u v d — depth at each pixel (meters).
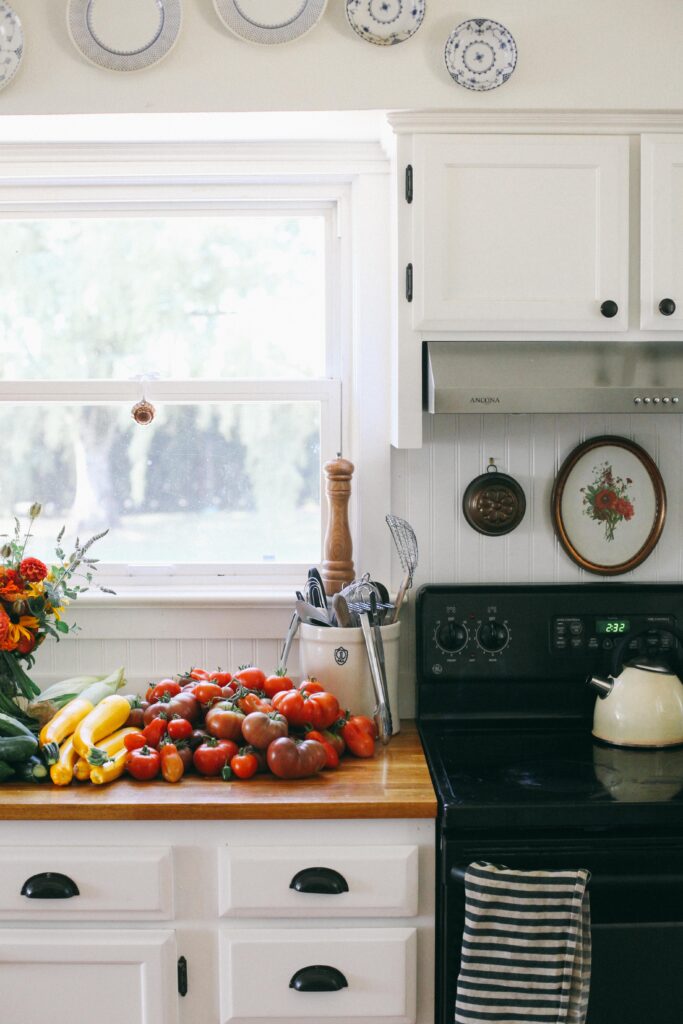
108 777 1.89
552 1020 1.70
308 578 2.32
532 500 2.37
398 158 2.05
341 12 2.04
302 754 1.91
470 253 2.05
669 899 1.77
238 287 2.47
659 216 2.05
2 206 2.44
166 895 1.83
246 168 2.32
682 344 2.10
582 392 2.01
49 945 1.83
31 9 2.03
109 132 2.20
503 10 2.04
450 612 2.28
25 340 2.47
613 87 2.03
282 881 1.83
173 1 2.02
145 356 2.47
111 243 2.46
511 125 2.05
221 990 1.85
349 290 2.42
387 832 1.83
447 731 2.25
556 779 1.92
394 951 1.83
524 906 1.70
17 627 2.05
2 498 2.47
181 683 2.17
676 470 2.38
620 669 2.17
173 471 2.47
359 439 2.37
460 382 2.00
